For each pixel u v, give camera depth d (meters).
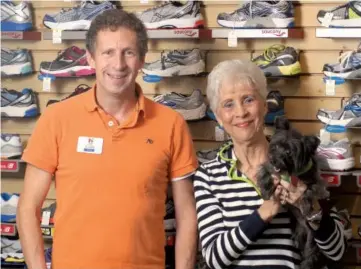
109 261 2.31
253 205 2.18
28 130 4.08
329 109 3.64
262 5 3.53
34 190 2.41
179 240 2.45
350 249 3.52
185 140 2.46
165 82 3.85
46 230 3.70
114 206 2.32
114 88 2.35
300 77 3.66
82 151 2.35
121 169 2.34
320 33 3.44
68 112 2.41
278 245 2.15
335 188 3.56
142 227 2.35
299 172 2.09
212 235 2.17
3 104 3.92
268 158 2.13
